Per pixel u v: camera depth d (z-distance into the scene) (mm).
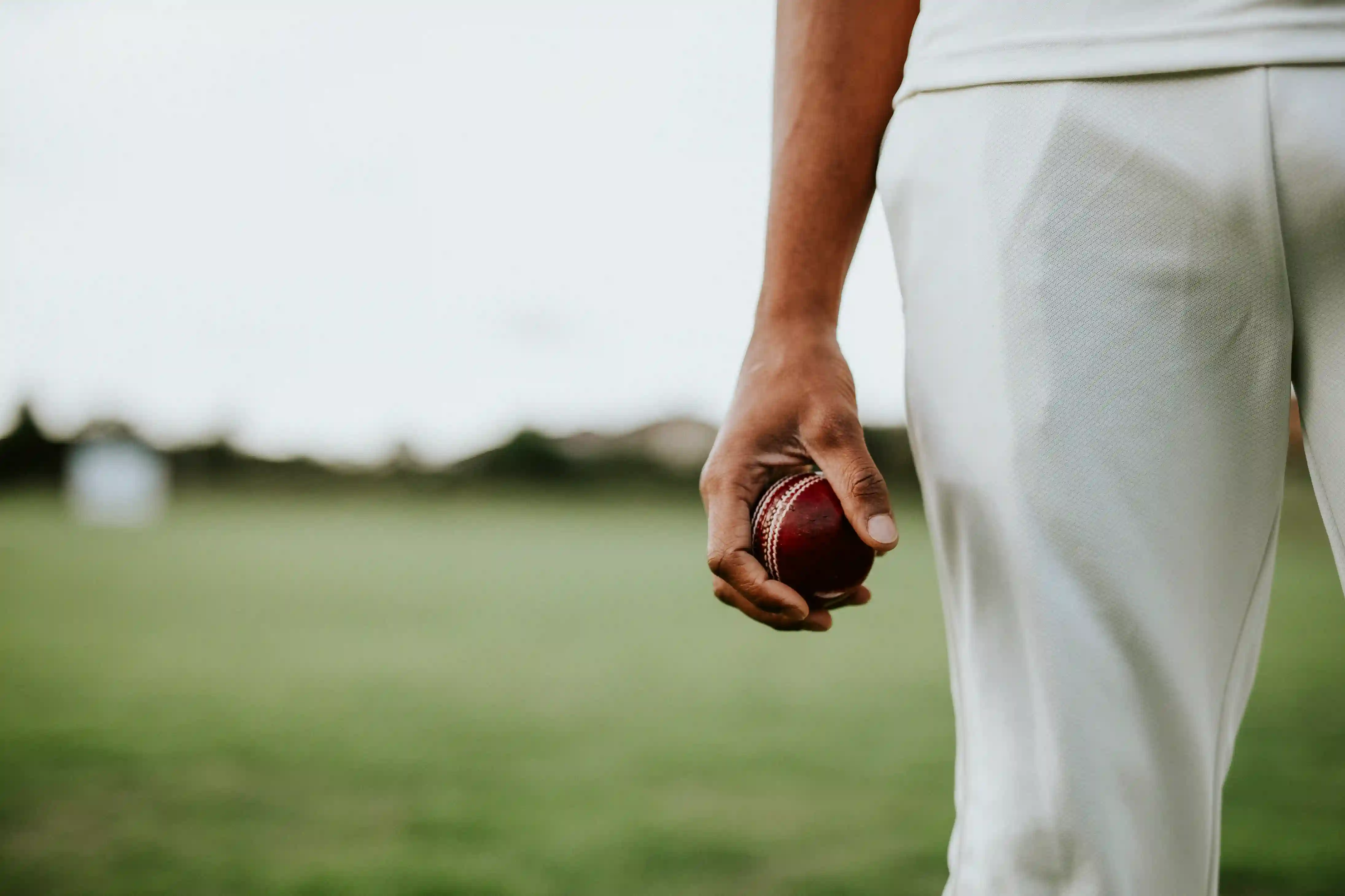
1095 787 825
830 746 4387
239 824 3299
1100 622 834
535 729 4762
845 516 1115
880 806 3453
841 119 1069
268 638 7992
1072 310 836
